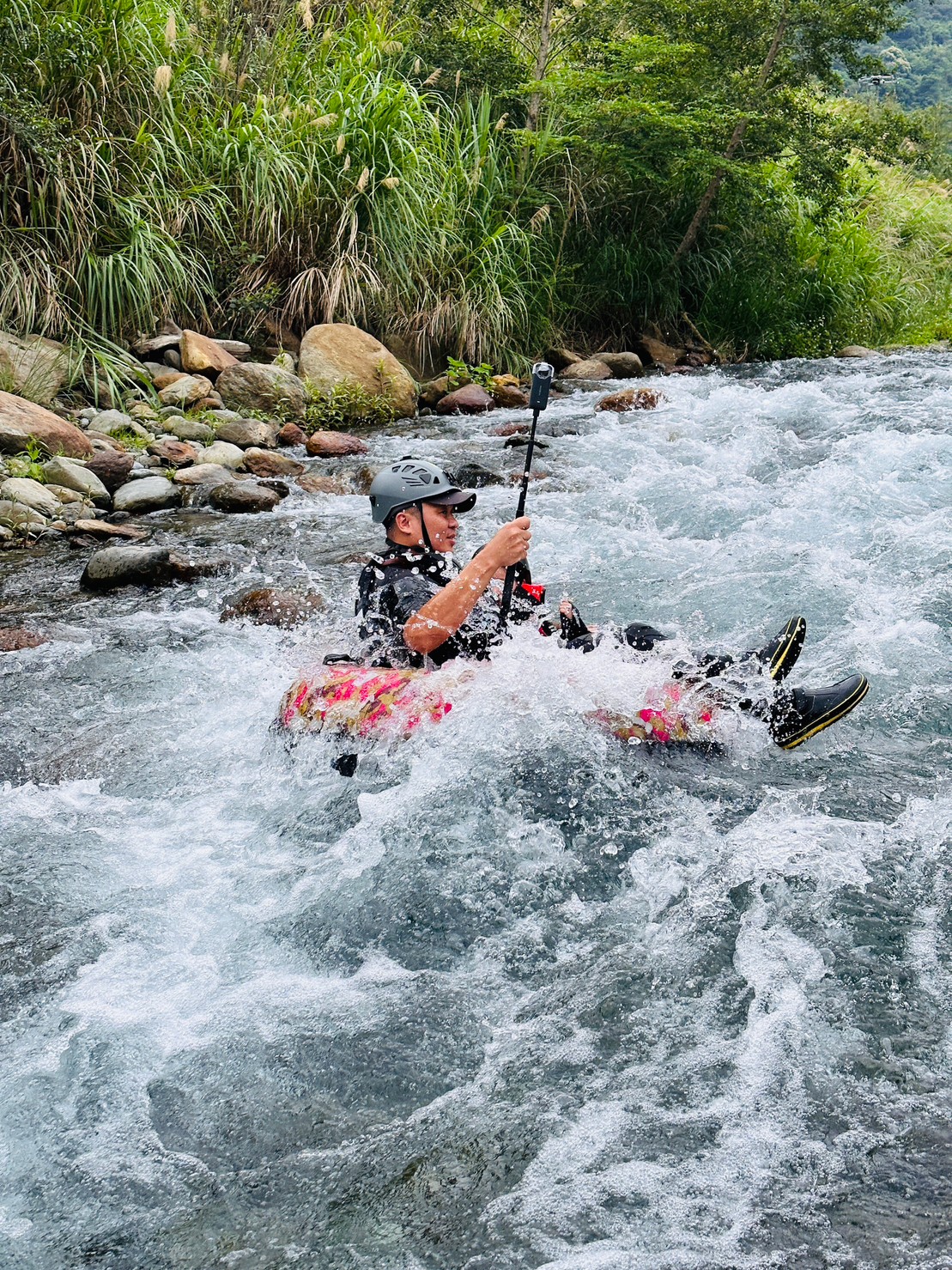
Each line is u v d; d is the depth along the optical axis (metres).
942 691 3.86
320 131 11.06
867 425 8.13
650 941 2.57
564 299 12.93
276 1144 2.06
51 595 5.44
